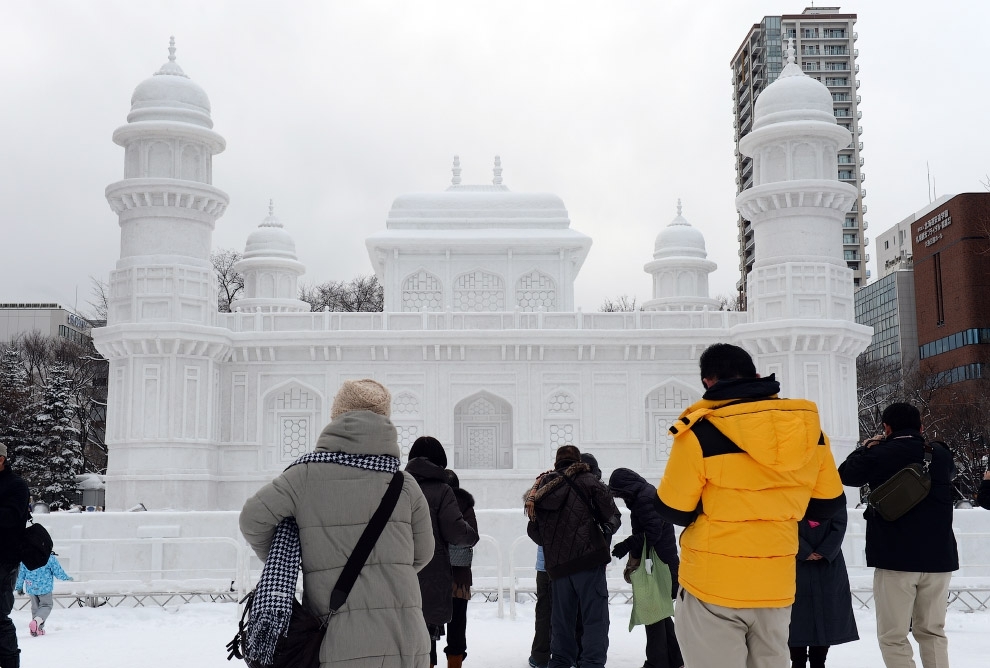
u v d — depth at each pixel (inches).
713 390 238.1
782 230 1250.0
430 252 1403.8
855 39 4685.0
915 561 338.3
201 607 710.5
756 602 227.8
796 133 1244.5
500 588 643.5
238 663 458.6
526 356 1273.4
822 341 1195.9
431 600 351.3
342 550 198.4
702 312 1293.1
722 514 229.5
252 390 1266.0
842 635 343.3
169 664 455.5
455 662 399.2
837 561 348.5
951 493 349.1
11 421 2169.0
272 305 1672.0
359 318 1279.5
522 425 1256.2
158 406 1178.6
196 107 1264.8
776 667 233.5
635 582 397.4
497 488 1230.9
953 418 2226.9
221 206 1274.6
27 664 455.5
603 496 376.8
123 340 1173.1
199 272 1222.3
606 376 1275.8
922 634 347.9
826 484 244.5
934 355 3253.0
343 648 192.5
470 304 1401.3
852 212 4660.4
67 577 592.7
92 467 2438.5
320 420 1262.3
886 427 359.6
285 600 194.1
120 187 1210.6
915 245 3412.9
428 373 1267.2
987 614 676.7
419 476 360.2
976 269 3061.0
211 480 1218.6
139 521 862.5
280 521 203.5
